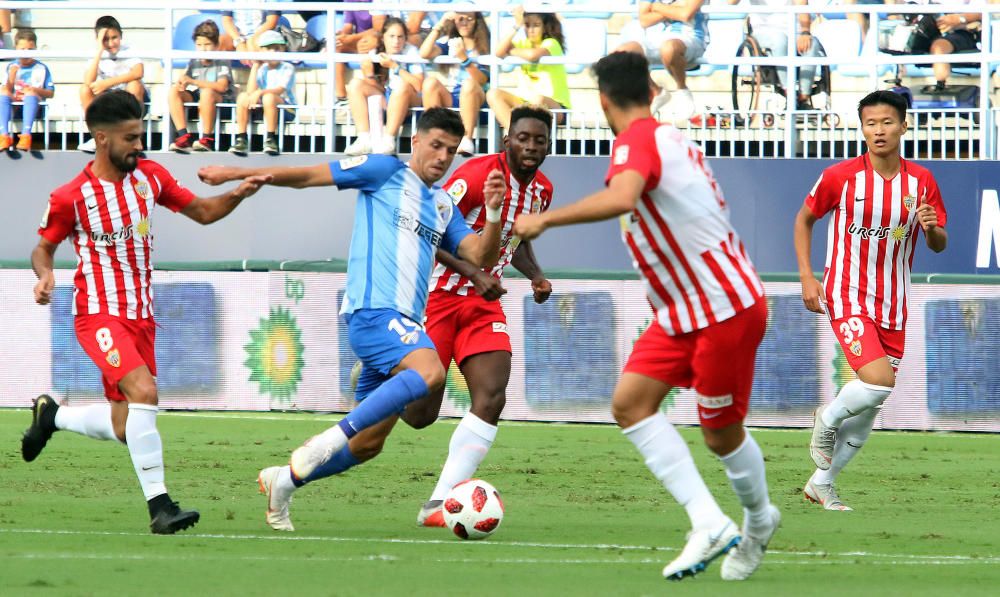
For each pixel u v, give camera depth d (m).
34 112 42.84
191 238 41.81
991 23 40.56
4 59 43.06
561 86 42.09
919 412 36.28
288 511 20.22
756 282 14.78
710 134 42.03
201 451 30.36
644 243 14.69
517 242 22.09
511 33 41.62
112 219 18.98
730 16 41.84
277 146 42.53
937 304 35.97
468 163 21.72
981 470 28.84
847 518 21.69
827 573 15.79
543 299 22.61
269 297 38.72
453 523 18.52
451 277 20.73
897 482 26.89
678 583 14.74
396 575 15.10
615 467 28.53
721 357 14.62
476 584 14.47
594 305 37.25
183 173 42.31
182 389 39.09
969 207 38.69
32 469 26.69
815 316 36.41
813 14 42.09
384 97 42.19
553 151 41.56
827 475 23.16
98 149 18.92
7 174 42.59
